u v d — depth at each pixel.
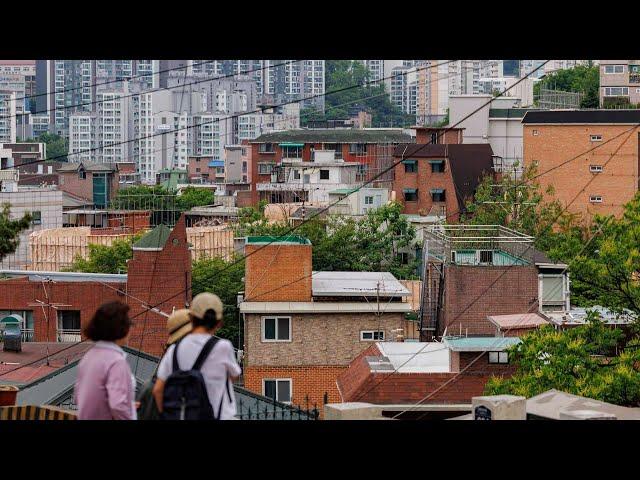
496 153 151.12
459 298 57.50
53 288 71.19
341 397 49.06
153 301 67.50
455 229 66.62
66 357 52.75
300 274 62.62
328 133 189.25
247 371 61.62
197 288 77.44
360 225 98.88
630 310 46.62
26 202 129.75
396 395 46.34
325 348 61.84
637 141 128.00
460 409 32.28
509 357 43.75
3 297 71.38
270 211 131.38
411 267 96.12
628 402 36.12
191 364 16.30
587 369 38.41
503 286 57.34
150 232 68.31
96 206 167.38
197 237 106.38
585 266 43.62
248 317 61.78
